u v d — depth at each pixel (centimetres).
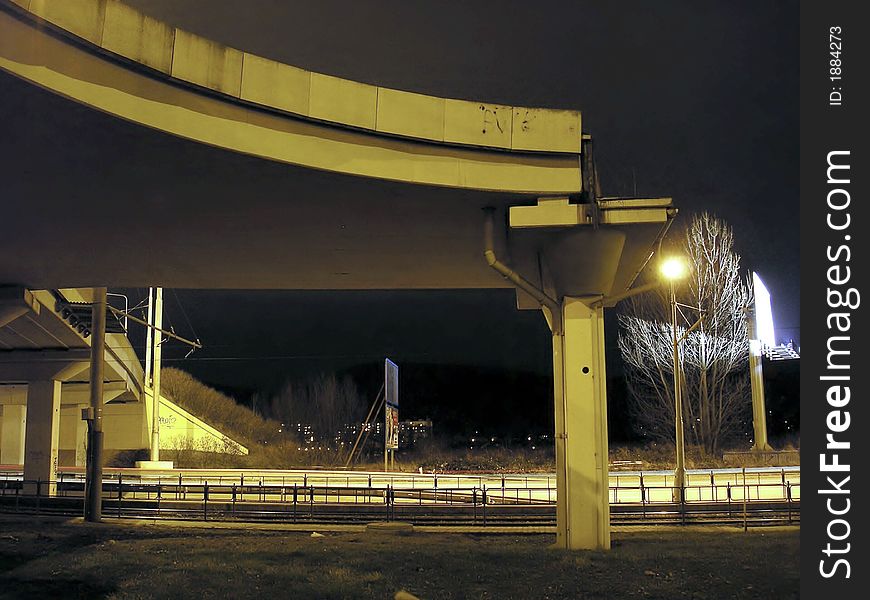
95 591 1260
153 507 2572
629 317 5294
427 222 1727
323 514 2383
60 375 3681
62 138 1334
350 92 1459
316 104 1430
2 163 1434
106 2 1216
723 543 1719
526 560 1493
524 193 1584
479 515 2323
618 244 1648
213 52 1334
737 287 5016
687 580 1305
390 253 1939
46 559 1537
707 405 5047
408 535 1955
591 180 1628
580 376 1689
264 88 1383
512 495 3133
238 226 1761
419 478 4462
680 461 2661
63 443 6169
